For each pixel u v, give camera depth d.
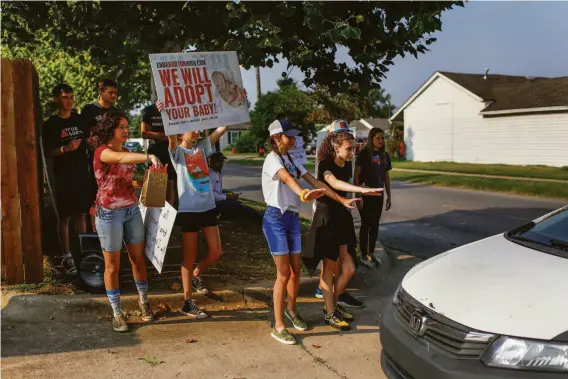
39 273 5.02
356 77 7.48
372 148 6.58
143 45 7.34
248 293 5.27
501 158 27.77
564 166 23.66
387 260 7.17
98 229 4.26
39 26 7.57
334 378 3.69
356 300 5.31
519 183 16.56
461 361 2.76
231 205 8.32
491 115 27.95
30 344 4.01
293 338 4.27
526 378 2.52
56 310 4.57
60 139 5.32
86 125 5.48
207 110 4.88
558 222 3.97
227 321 4.74
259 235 7.95
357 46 6.64
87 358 3.83
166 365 3.79
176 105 4.67
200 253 6.59
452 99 30.33
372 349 4.21
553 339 2.55
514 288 2.99
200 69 4.86
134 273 4.59
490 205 12.89
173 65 4.68
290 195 4.30
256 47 6.59
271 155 4.28
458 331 2.83
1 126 4.75
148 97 15.03
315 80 7.72
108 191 4.21
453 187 17.44
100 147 4.23
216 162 8.02
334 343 4.32
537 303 2.80
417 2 6.11
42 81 15.23
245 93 5.18
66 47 8.67
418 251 7.98
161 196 4.10
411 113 33.69
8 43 8.54
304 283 5.69
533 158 26.09
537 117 25.62
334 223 4.56
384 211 12.02
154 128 6.30
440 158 31.72
